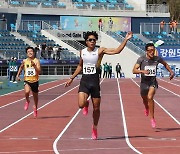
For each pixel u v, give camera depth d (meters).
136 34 73.56
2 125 18.47
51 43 67.56
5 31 67.00
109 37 67.88
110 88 41.44
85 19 75.12
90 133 16.30
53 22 74.00
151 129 17.30
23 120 20.05
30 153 12.52
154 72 16.75
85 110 14.81
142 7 78.94
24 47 64.19
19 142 14.37
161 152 12.55
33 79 20.44
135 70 16.67
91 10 75.94
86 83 14.01
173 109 24.77
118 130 17.06
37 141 14.55
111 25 76.31
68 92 37.22
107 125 18.45
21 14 71.81
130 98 31.50
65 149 13.09
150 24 78.38
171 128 17.58
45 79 58.47
